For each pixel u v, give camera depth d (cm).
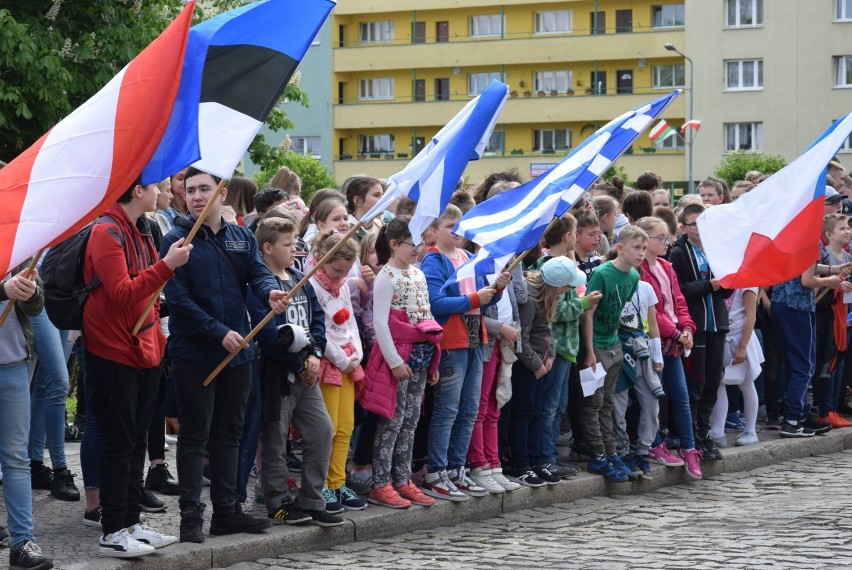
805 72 5709
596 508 1071
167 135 749
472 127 912
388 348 941
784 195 1203
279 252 891
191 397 809
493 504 1032
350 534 907
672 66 6178
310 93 6712
